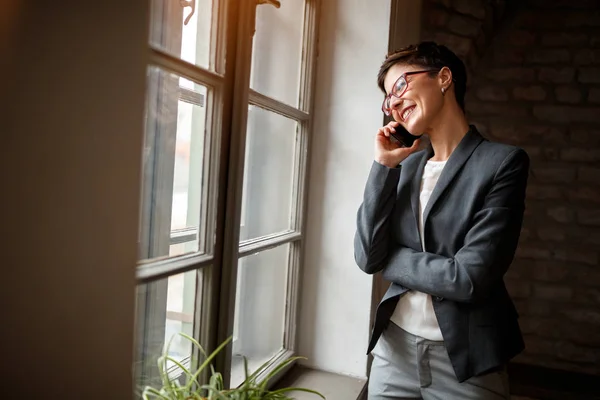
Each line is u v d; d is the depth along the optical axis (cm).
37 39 41
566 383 282
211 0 111
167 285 118
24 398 42
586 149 293
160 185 113
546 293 302
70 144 44
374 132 168
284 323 177
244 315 169
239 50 112
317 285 178
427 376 117
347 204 172
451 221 113
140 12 47
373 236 121
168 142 115
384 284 196
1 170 39
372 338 125
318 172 175
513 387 277
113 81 46
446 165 116
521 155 111
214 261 113
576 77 293
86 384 46
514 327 116
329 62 172
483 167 112
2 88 39
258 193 169
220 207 113
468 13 242
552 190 299
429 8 242
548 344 303
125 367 49
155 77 109
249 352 171
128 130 47
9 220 40
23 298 42
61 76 43
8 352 41
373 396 128
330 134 173
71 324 45
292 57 168
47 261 43
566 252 299
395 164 121
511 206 109
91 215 45
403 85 117
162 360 89
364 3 168
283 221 174
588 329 297
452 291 108
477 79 305
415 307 118
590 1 290
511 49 300
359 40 169
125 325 49
